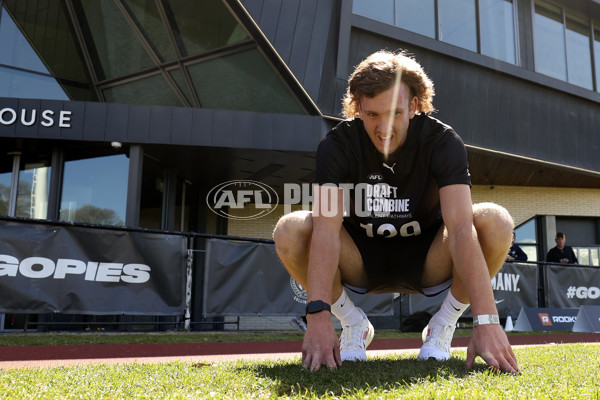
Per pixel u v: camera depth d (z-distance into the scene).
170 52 9.00
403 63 1.85
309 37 8.77
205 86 9.12
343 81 9.23
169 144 8.48
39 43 9.02
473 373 1.57
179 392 1.29
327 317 1.77
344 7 9.12
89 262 5.15
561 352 2.66
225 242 5.99
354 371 1.63
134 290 5.39
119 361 2.74
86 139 8.32
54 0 9.05
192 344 4.43
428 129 2.00
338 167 1.99
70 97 9.14
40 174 8.95
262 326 7.49
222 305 5.89
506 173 12.23
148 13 8.85
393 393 1.20
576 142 12.27
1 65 8.74
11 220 4.79
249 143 8.64
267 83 8.97
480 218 1.93
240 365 1.99
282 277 6.25
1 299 4.68
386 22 9.95
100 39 9.13
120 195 9.18
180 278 5.69
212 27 8.70
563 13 12.74
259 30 8.33
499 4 11.62
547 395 1.17
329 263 1.84
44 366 2.34
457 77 10.55
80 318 7.66
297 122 8.79
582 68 12.89
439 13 10.62
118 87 9.34
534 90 11.59
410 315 6.89
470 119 10.73
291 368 1.77
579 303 8.48
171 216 9.86
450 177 1.92
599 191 13.62
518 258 8.35
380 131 1.82
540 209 13.24
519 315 7.41
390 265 2.29
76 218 8.86
